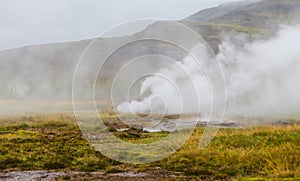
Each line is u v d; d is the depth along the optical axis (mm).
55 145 17688
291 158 12820
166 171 12961
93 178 12188
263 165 12812
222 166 13172
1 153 15898
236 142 16344
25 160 14875
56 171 13453
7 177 12578
